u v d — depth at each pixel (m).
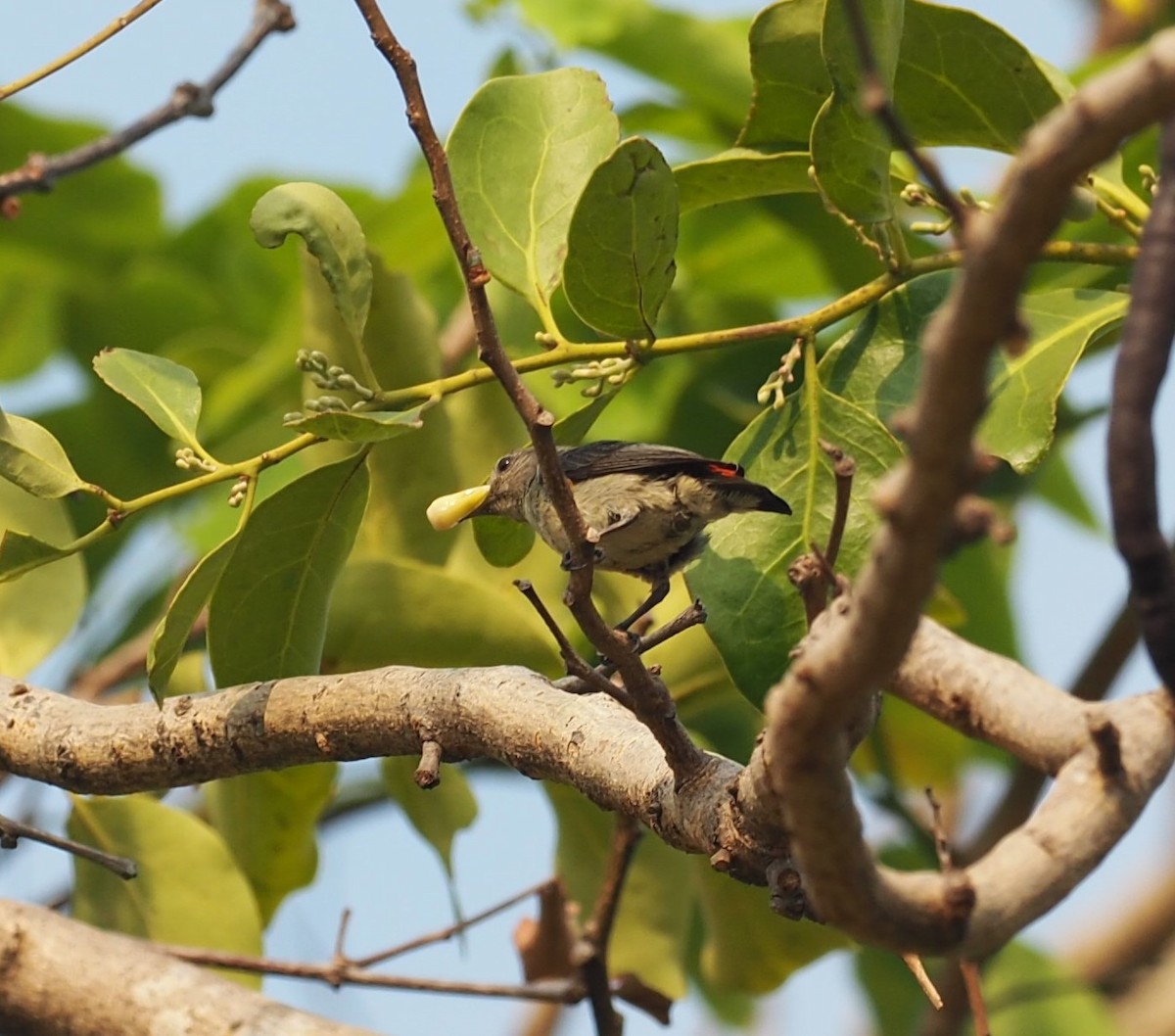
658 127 13.21
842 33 7.57
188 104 9.65
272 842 11.09
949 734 13.73
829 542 6.26
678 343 8.32
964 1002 12.66
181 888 10.20
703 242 13.02
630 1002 11.18
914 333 8.55
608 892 10.27
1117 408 4.69
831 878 4.58
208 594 7.99
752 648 8.10
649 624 10.02
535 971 11.32
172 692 11.12
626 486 8.95
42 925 7.28
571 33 12.53
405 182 14.23
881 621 4.14
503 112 8.70
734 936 11.48
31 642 9.71
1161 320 4.63
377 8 6.55
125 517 8.01
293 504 8.09
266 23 9.93
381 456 10.48
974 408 3.77
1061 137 3.57
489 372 8.12
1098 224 11.38
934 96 8.68
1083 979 17.16
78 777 8.23
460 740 7.46
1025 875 4.82
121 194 14.62
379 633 9.70
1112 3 14.47
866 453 8.26
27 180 9.26
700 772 6.49
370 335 9.98
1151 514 4.70
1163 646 4.85
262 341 14.69
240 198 14.71
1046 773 5.56
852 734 5.73
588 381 8.88
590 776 7.01
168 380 8.19
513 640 9.75
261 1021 6.89
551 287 8.45
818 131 7.80
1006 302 3.66
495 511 9.62
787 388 12.81
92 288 14.91
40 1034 7.09
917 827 12.59
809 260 13.12
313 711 7.75
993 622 13.75
